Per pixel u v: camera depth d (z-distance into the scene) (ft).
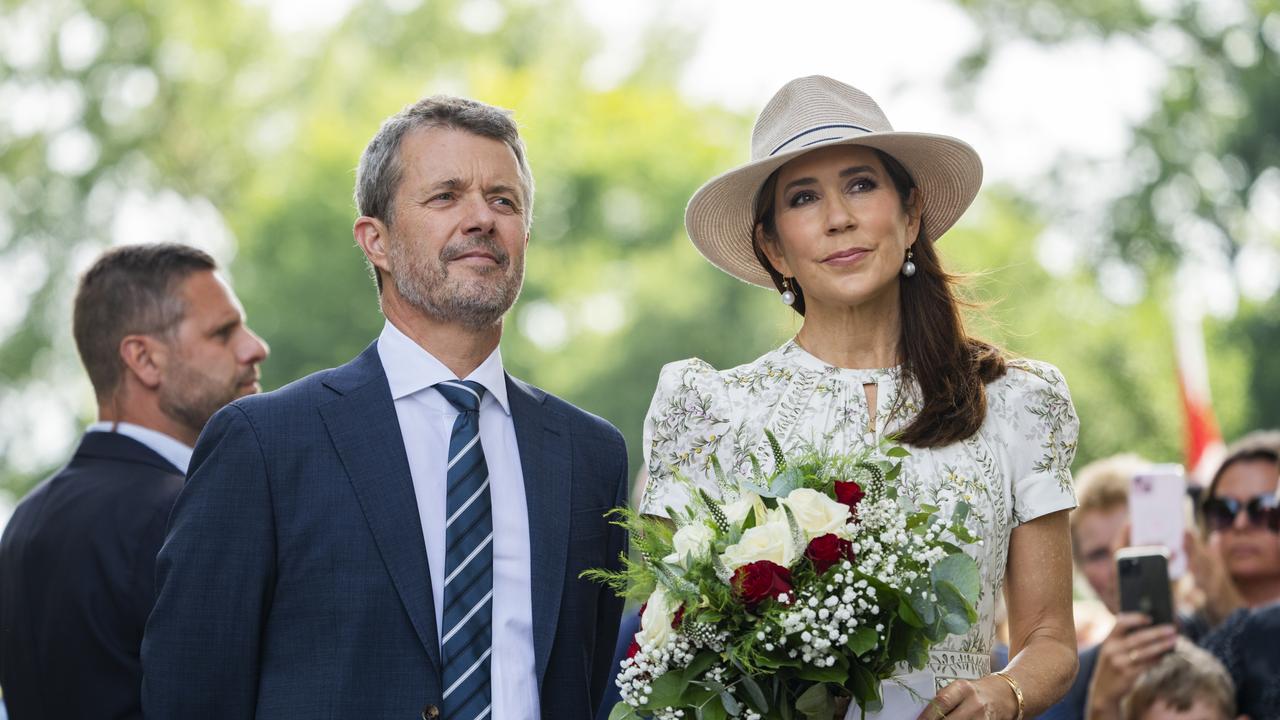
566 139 206.80
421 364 31.35
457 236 30.96
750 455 30.68
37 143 210.38
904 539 27.12
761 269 33.99
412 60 229.86
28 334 207.10
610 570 32.50
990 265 176.86
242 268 181.06
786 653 27.22
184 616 29.35
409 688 29.43
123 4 211.20
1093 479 49.62
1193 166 188.85
